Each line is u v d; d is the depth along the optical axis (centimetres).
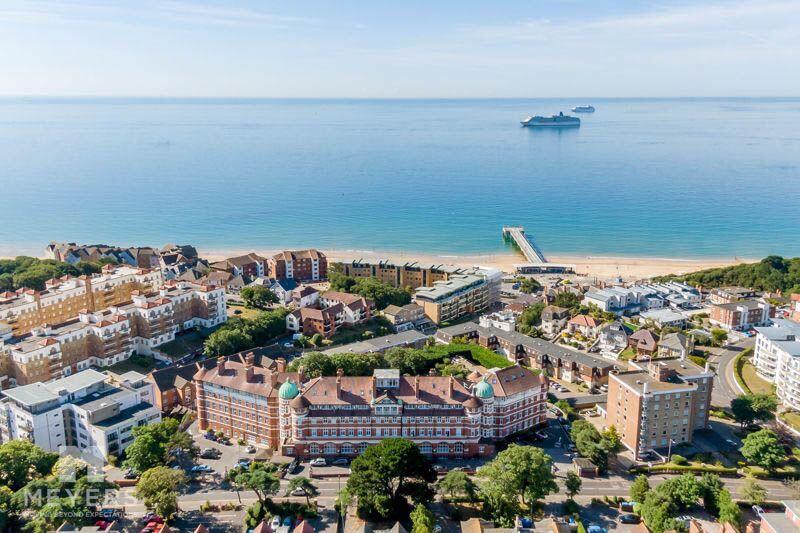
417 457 17038
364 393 19712
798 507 15312
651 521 16138
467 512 16988
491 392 19775
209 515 16638
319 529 16125
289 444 19562
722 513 16275
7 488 16288
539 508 17075
